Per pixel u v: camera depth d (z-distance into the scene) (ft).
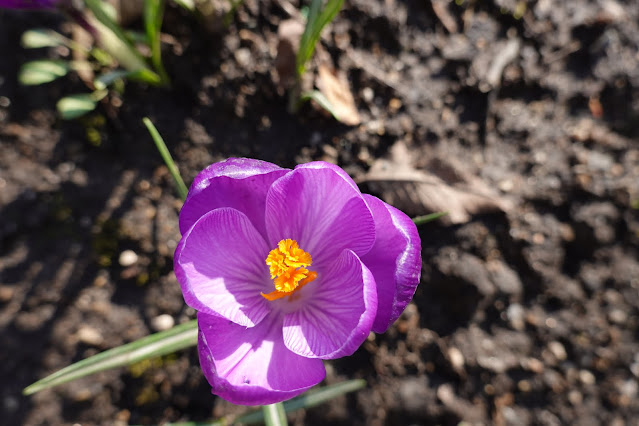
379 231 0.56
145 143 0.80
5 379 0.77
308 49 0.72
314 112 0.79
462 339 0.79
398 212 0.55
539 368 0.79
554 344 0.80
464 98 0.82
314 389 0.77
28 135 0.81
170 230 0.79
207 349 0.51
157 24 0.73
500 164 0.81
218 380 0.51
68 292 0.79
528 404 0.79
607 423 0.78
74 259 0.79
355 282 0.55
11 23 0.82
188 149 0.80
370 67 0.81
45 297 0.78
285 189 0.56
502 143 0.82
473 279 0.78
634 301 0.80
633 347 0.79
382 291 0.55
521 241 0.80
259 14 0.79
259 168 0.55
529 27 0.84
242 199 0.57
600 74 0.84
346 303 0.55
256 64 0.79
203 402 0.78
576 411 0.78
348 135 0.79
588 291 0.81
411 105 0.81
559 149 0.82
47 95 0.81
